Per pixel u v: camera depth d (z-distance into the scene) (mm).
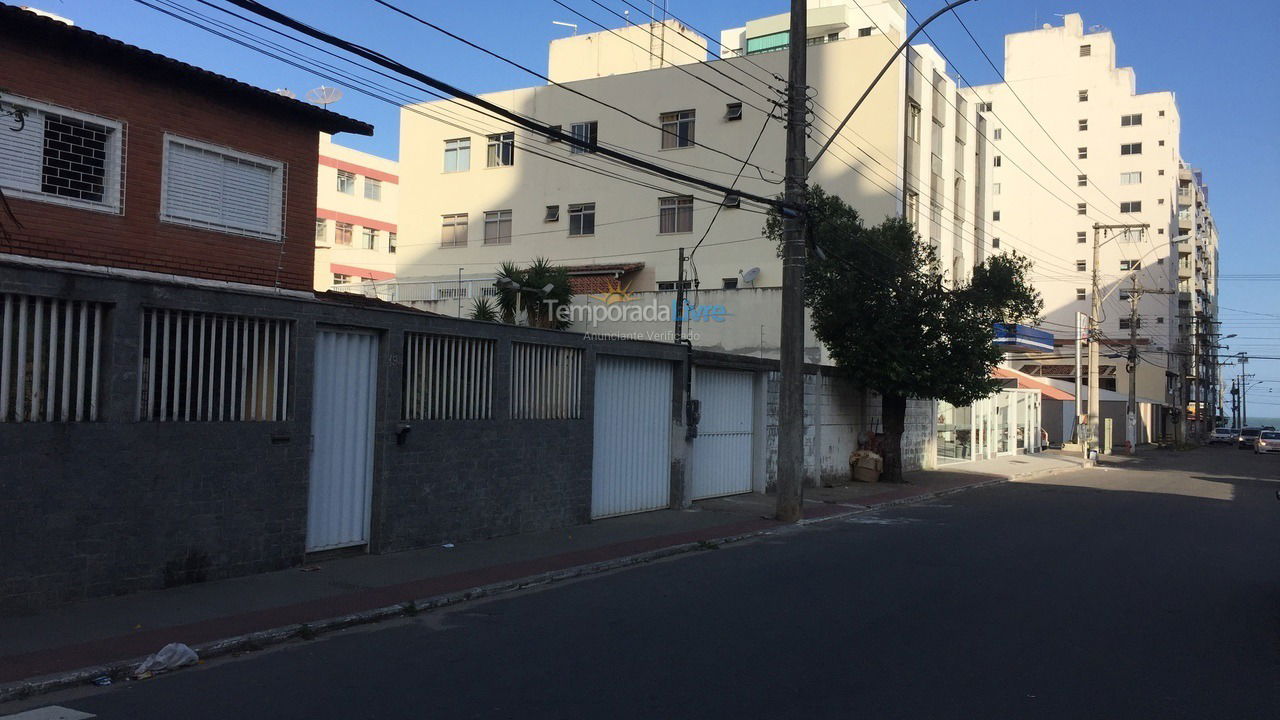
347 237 49062
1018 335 36938
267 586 9344
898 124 30828
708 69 34406
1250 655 7398
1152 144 69438
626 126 35812
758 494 19750
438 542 12016
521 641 7672
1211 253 105000
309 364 10422
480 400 12781
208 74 12133
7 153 10438
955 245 36031
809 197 20203
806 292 22000
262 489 9922
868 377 22203
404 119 40438
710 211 34000
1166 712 5922
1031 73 72875
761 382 20109
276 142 13266
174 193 12070
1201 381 91750
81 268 10609
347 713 5754
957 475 27672
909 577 10758
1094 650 7477
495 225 38344
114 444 8531
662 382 16875
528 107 37844
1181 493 23703
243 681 6488
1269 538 14797
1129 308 69438
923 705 5980
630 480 16047
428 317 11797
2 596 7703
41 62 10750
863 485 22969
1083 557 12414
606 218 36000
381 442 11312
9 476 7746
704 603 9273
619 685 6371
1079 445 48750
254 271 12938
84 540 8312
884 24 45531
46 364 8141
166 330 9070
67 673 6383
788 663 6980
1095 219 70688
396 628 8188
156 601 8516
